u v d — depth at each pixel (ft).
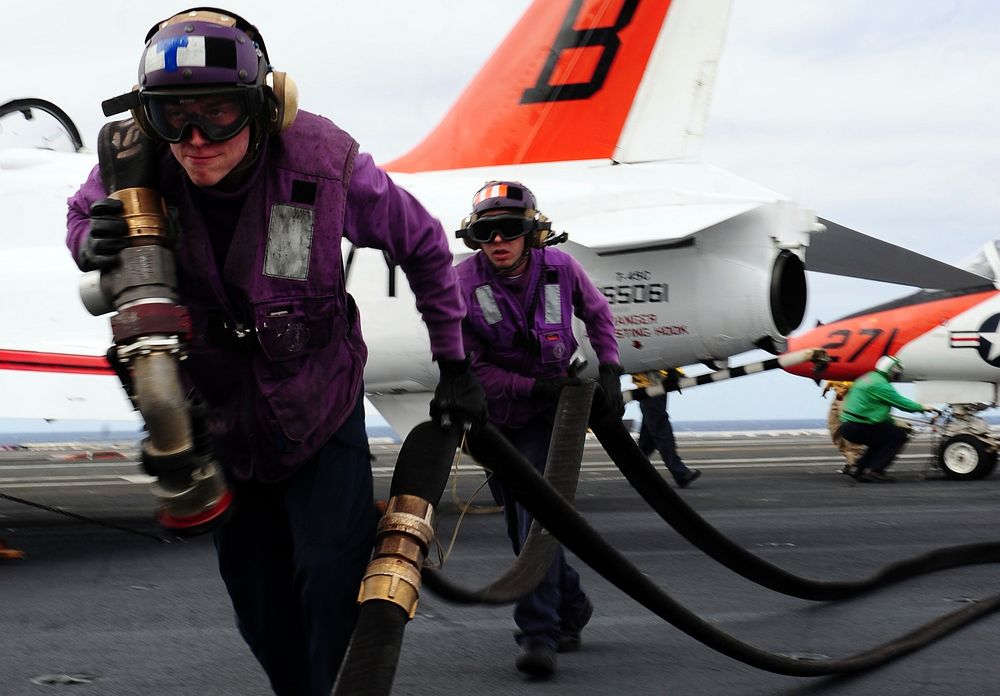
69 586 17.85
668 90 28.07
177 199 6.55
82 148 31.09
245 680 11.80
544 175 28.58
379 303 28.63
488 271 13.06
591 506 29.86
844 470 43.42
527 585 9.02
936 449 42.60
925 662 12.59
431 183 29.27
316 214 6.63
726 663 12.62
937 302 42.19
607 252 26.76
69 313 27.04
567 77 28.68
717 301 25.99
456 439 7.20
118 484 42.14
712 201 26.43
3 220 29.40
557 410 11.07
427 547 6.75
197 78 5.99
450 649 13.38
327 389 7.00
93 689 11.41
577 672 12.22
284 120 6.40
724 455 64.90
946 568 18.48
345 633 7.08
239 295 6.70
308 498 7.10
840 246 37.73
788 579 13.14
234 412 6.93
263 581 7.66
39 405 23.09
